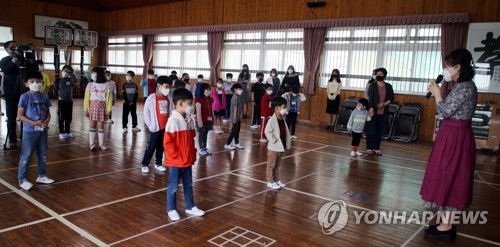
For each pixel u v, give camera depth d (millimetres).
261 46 10914
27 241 2615
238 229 2988
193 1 12531
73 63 14891
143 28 14367
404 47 8422
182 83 4973
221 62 11930
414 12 8188
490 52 7340
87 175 4285
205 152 5652
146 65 14320
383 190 4262
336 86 8883
